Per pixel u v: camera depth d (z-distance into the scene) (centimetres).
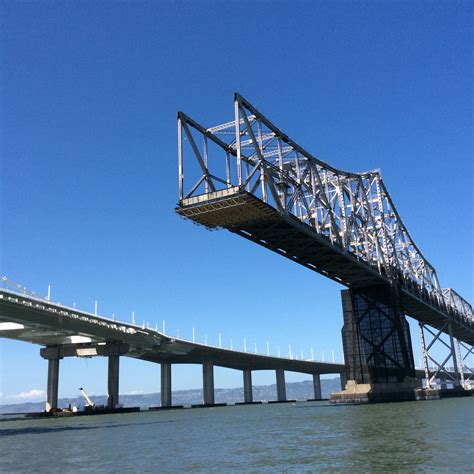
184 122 6419
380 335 9956
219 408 14975
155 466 2569
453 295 15612
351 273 9356
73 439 4438
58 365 12662
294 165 7850
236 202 6047
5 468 2694
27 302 9019
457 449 2650
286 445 3250
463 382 14025
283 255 8000
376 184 10719
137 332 12262
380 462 2344
